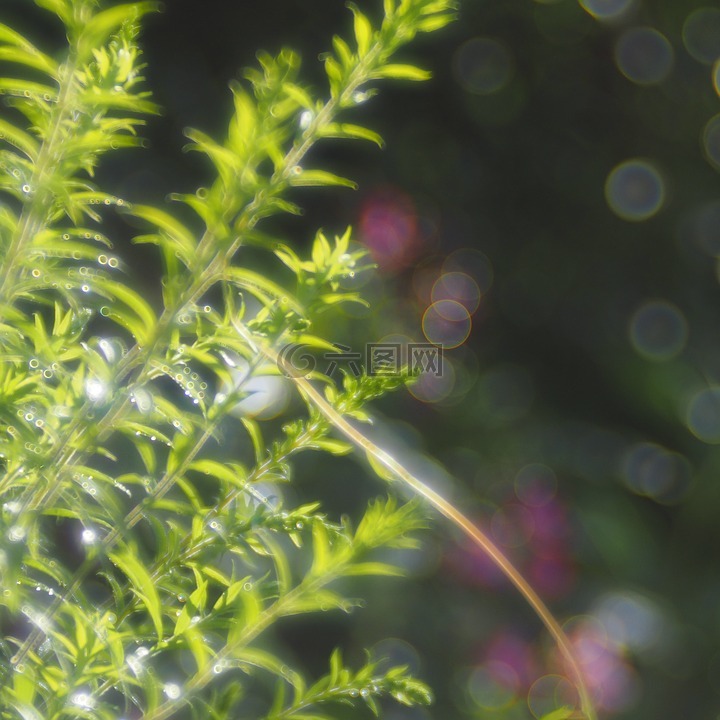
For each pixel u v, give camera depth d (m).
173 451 0.81
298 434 0.83
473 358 3.50
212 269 0.79
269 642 2.49
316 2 3.25
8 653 0.80
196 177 3.06
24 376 0.81
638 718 3.03
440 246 3.50
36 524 0.80
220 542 0.82
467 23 3.54
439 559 3.05
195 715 0.81
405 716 2.66
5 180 0.79
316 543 0.82
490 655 2.96
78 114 0.79
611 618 3.16
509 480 3.32
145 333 0.80
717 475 3.47
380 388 0.83
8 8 2.76
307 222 3.28
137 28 0.80
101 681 0.83
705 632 3.24
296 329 0.82
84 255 0.80
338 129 0.79
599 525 3.31
